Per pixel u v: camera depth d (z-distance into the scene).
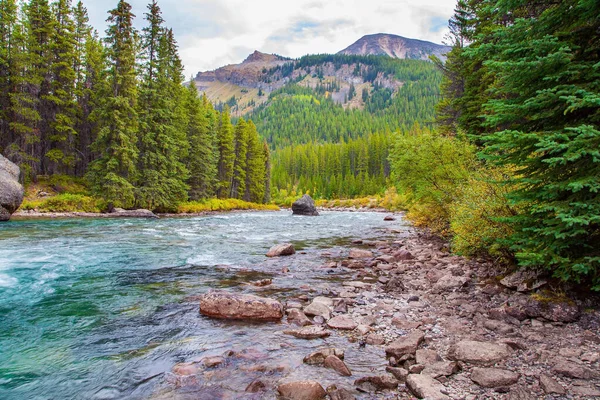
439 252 13.23
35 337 5.61
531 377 4.10
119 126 30.17
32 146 32.22
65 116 33.31
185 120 42.25
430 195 15.59
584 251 5.72
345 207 82.69
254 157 67.06
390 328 5.98
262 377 4.35
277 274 10.25
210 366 4.63
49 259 11.30
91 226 21.34
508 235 7.47
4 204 22.05
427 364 4.50
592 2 5.26
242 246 15.54
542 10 6.93
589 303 5.93
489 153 6.87
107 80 31.67
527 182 5.97
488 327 5.77
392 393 3.96
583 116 5.79
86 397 3.94
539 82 5.94
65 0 34.72
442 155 14.55
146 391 4.05
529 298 6.30
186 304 7.35
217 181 53.94
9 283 8.59
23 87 31.92
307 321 6.31
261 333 5.85
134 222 25.39
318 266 11.44
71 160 34.88
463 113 21.59
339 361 4.57
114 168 30.80
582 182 4.84
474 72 20.36
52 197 28.94
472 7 21.91
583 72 5.44
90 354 5.04
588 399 3.60
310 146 161.75
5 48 31.08
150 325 6.18
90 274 9.75
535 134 5.29
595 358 4.41
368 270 10.91
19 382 4.26
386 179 104.19
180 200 40.09
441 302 7.39
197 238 17.81
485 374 4.11
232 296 6.83
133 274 9.89
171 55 43.47
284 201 94.25
